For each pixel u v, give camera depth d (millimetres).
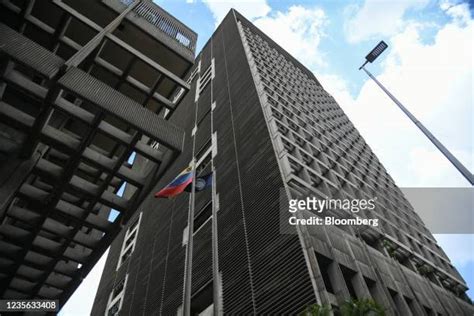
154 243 34500
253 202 22531
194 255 24781
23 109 13977
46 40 14211
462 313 25031
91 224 13602
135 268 35531
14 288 13938
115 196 13812
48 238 14492
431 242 35406
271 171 23391
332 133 43156
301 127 33531
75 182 13188
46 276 14078
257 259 18828
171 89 17297
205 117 42750
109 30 14617
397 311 18297
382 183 42125
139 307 28531
